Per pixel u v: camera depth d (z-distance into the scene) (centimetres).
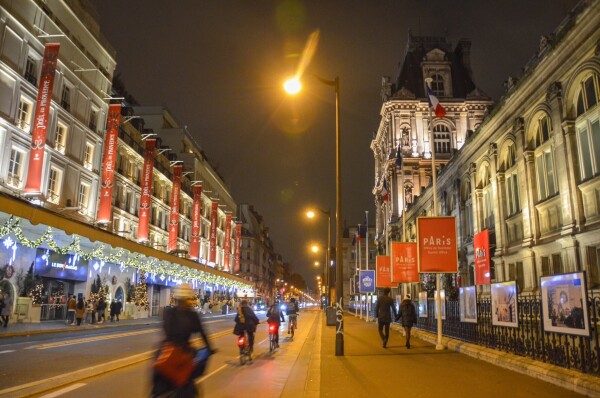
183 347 529
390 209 6172
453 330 1686
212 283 6788
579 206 1809
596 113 1723
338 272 1497
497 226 2580
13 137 2681
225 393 917
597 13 1672
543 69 2056
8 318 2431
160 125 6512
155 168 4931
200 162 6762
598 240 1673
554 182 2011
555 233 2025
